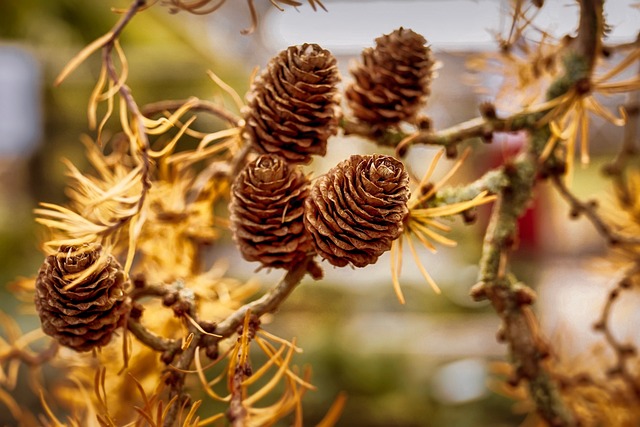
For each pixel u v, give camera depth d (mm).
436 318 798
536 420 338
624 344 325
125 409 293
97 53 618
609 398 335
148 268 298
